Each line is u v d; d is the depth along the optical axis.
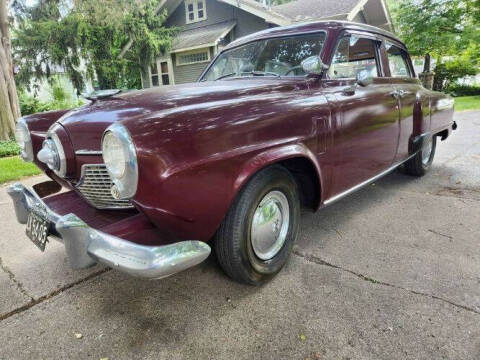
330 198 2.63
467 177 4.41
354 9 12.19
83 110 2.10
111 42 15.72
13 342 1.84
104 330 1.91
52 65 16.06
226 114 1.86
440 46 16.34
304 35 2.83
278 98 2.16
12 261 2.72
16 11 14.96
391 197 3.81
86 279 2.43
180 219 1.72
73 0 14.72
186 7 16.84
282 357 1.67
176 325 1.92
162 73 17.52
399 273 2.32
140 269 1.49
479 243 2.68
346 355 1.66
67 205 2.24
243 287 2.25
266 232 2.21
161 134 1.61
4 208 3.98
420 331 1.79
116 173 1.58
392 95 3.24
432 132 4.16
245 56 3.09
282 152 2.06
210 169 1.73
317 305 2.03
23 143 2.56
